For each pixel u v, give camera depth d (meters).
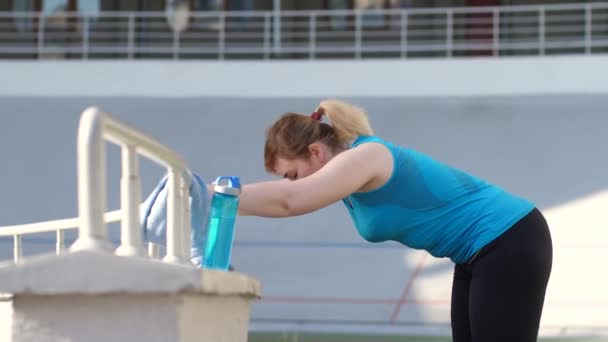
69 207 41.56
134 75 49.09
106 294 5.75
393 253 37.28
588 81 47.31
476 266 9.51
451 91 47.56
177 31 56.84
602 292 34.56
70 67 49.31
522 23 56.59
